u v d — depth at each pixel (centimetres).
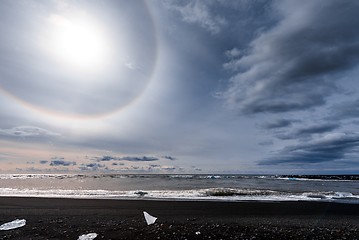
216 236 1069
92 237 1034
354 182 6731
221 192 2561
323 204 1908
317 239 1047
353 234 1124
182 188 4062
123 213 1524
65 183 5738
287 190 3534
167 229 1166
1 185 4669
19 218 1384
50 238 1027
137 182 6378
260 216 1486
